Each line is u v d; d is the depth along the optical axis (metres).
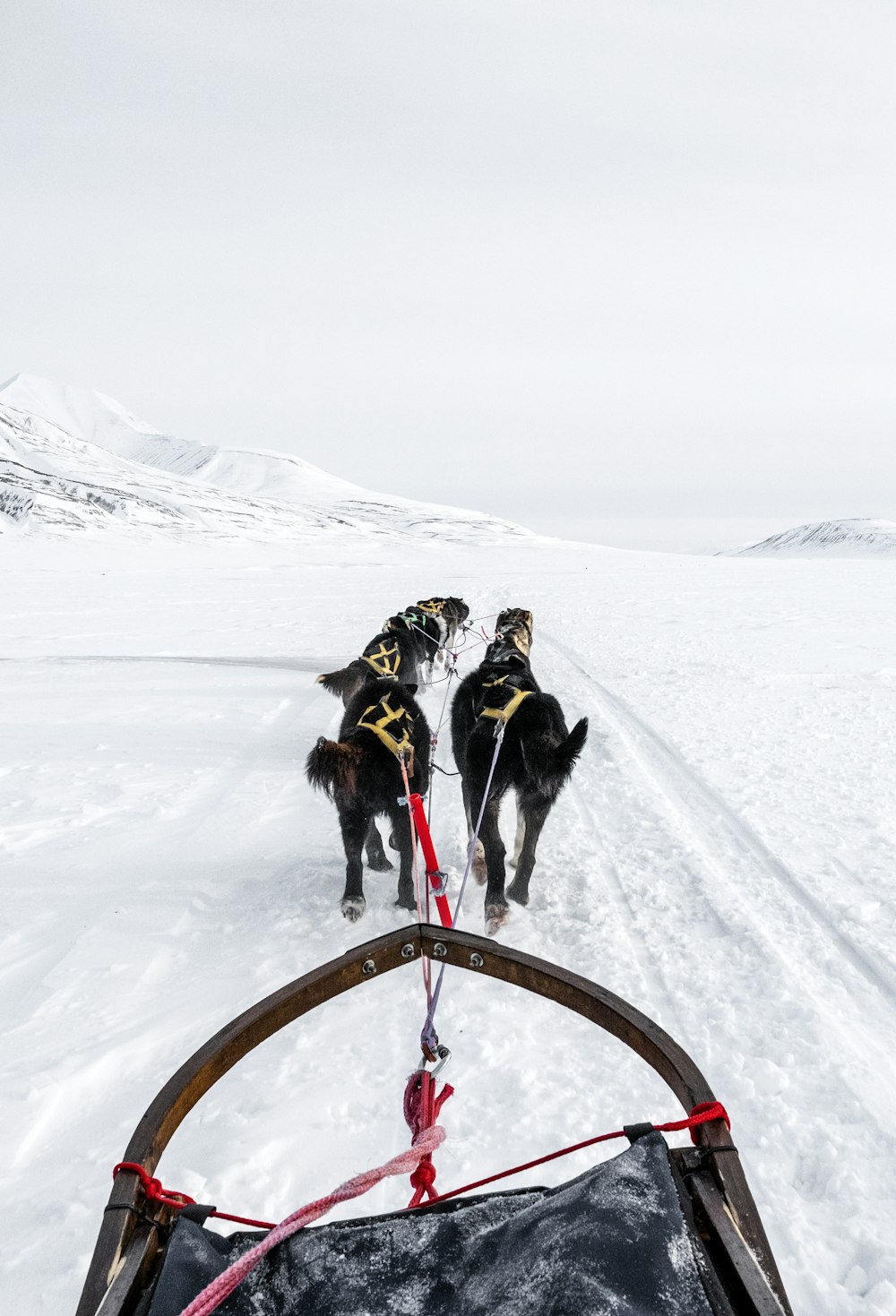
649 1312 1.39
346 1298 1.50
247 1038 2.09
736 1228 1.55
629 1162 1.71
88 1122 3.25
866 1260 2.51
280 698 11.12
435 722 9.23
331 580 41.00
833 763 7.55
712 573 39.78
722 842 5.81
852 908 4.71
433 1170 1.98
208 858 5.77
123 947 4.57
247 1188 2.84
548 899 4.91
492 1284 1.50
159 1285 1.47
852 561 57.12
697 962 4.19
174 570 55.06
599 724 9.09
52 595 32.97
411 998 3.99
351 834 4.63
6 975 4.34
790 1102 3.20
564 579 37.44
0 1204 2.86
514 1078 3.35
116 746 8.93
